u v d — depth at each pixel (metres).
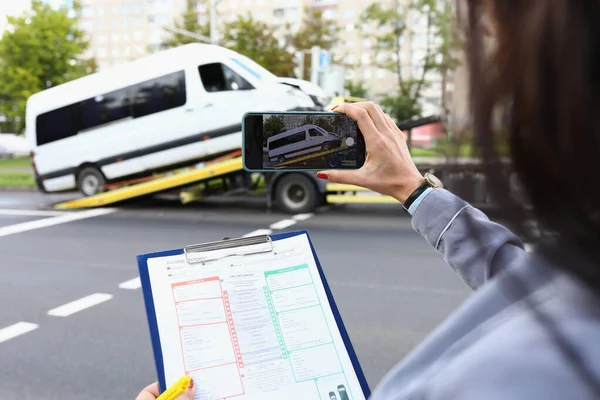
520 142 0.50
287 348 1.16
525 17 0.50
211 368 1.11
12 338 4.33
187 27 26.83
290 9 65.12
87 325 4.61
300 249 1.28
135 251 7.53
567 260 0.49
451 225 1.04
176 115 10.95
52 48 22.34
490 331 0.53
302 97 10.20
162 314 1.14
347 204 11.88
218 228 9.26
